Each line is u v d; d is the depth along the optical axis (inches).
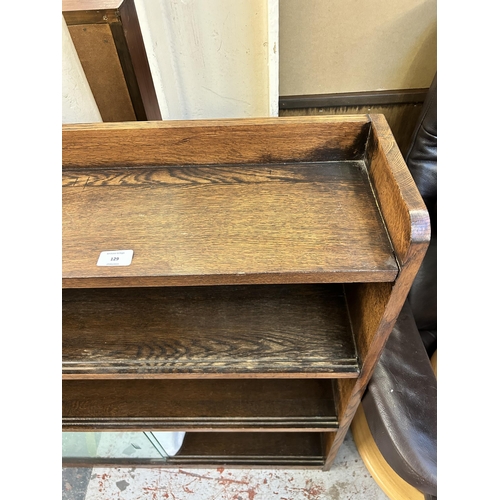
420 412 28.2
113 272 19.8
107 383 37.4
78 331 27.5
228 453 43.4
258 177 24.4
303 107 38.1
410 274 19.1
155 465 43.3
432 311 37.6
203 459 43.3
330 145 24.5
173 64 32.7
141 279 19.8
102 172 25.3
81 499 42.7
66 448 42.9
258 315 27.9
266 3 28.3
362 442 43.3
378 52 34.8
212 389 37.0
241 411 35.6
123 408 35.9
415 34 33.6
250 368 25.5
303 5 31.6
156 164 25.4
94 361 26.1
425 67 35.9
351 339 26.6
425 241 17.5
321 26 32.9
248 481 43.1
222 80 33.9
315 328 27.2
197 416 35.4
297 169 24.8
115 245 21.1
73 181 24.8
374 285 22.5
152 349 26.5
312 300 28.6
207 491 42.6
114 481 43.7
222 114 36.6
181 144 24.3
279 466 42.7
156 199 23.4
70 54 24.7
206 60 32.5
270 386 37.1
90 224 22.3
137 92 26.5
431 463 25.7
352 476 42.9
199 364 25.7
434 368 38.9
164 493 42.7
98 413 35.7
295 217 22.0
